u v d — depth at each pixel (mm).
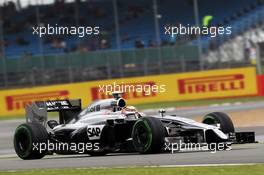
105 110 50750
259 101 122500
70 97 130125
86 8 160375
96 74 137125
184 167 37000
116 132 49000
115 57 138375
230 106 116000
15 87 137500
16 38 153500
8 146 72750
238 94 132125
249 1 164750
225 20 162250
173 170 35906
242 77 132625
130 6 163000
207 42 146875
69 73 137750
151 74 136375
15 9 158125
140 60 137500
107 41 152750
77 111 54000
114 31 157500
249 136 46500
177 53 137000
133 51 137875
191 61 136625
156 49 137250
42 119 52906
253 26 158625
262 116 89625
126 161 42656
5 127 104750
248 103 119688
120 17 160875
